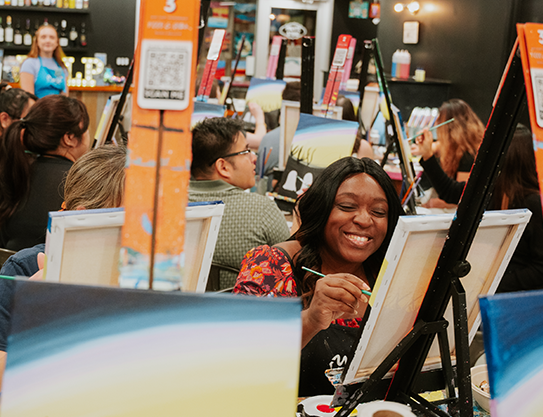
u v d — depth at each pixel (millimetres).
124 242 635
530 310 679
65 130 1891
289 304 553
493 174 814
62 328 548
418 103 5859
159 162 637
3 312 1155
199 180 2125
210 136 2105
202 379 551
